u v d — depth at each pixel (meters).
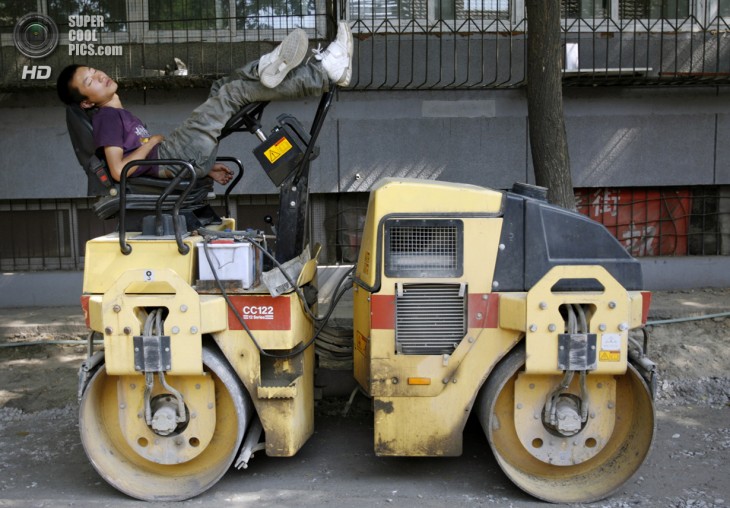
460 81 7.84
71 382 6.00
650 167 7.95
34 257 8.12
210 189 4.92
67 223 8.09
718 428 5.05
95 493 4.21
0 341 6.79
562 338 3.88
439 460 4.60
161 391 4.15
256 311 4.04
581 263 4.05
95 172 4.48
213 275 4.04
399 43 7.74
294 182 4.41
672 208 8.23
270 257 4.07
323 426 5.16
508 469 4.08
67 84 4.60
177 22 7.88
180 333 3.93
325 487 4.22
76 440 5.04
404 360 4.04
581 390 3.97
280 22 7.84
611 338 3.90
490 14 7.88
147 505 4.03
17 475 4.47
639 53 7.93
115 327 3.94
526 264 4.02
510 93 7.87
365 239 4.25
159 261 4.09
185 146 4.34
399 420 4.07
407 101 7.86
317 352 4.84
